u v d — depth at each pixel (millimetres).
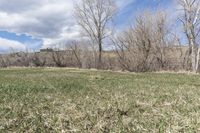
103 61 44750
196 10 35031
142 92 11688
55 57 51719
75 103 8758
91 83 16016
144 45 40375
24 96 10289
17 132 5602
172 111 7496
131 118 6738
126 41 41656
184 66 38250
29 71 31234
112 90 12406
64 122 6355
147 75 24906
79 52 49812
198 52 35406
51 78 20156
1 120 6477
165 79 19797
